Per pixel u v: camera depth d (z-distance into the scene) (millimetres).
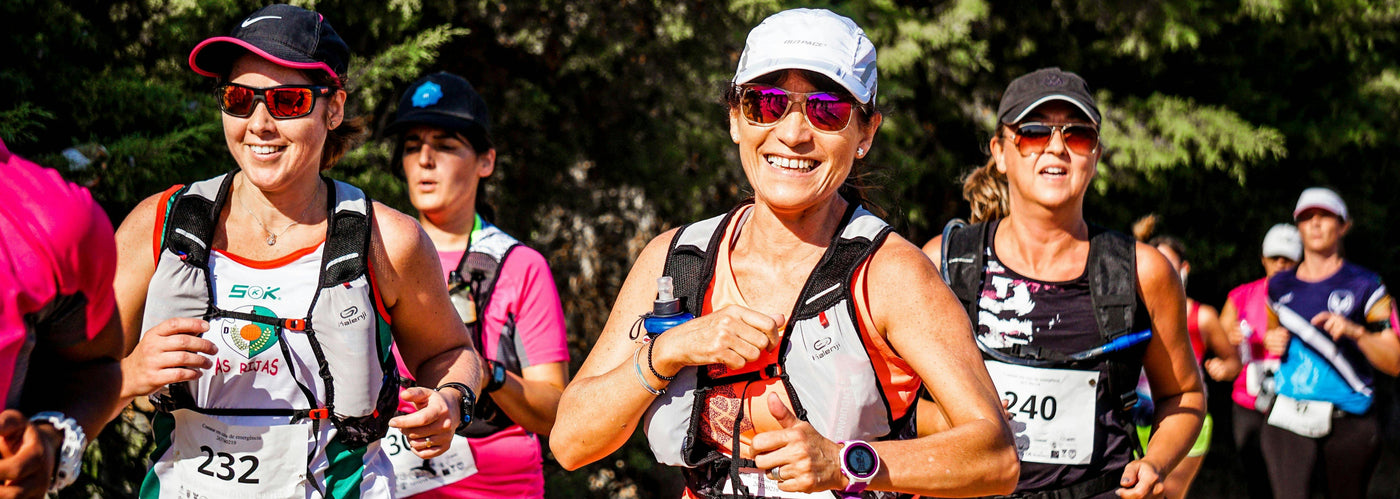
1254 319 6926
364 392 2471
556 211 8258
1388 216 12547
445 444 2604
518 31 6926
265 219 2455
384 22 6133
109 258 1917
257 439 2430
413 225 2570
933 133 10039
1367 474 6578
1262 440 6812
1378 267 12750
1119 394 3352
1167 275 3320
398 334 2723
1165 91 10734
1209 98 10844
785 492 2125
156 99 5012
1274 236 6918
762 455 1928
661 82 7664
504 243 3678
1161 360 3420
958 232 3588
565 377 3660
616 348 2312
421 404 2514
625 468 8273
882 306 2084
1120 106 9961
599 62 7184
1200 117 9805
